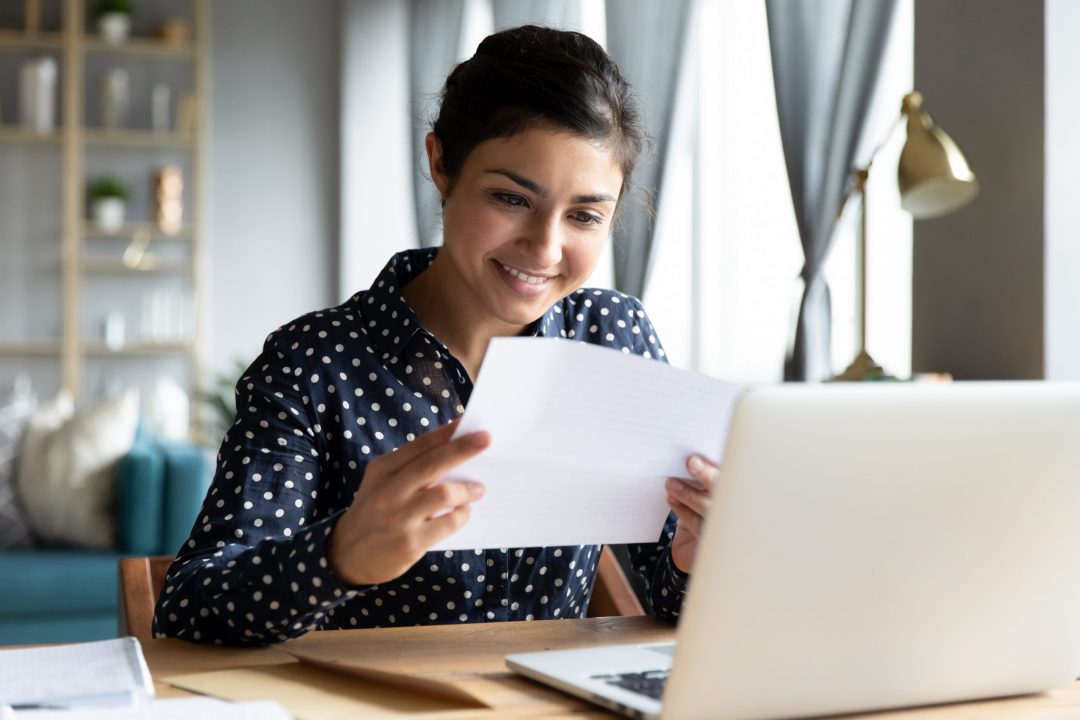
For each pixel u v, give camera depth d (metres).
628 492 1.05
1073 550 0.90
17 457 3.84
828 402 0.79
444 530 0.94
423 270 1.45
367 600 1.32
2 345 5.82
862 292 2.30
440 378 1.34
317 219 6.26
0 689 0.85
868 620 0.85
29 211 6.00
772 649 0.82
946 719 0.88
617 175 1.25
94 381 6.05
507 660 0.97
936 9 2.39
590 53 1.25
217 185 6.17
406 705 0.89
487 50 1.26
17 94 5.95
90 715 0.80
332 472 1.30
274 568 1.01
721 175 3.86
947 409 0.82
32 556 3.60
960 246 2.35
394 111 6.06
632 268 3.66
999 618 0.89
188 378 6.15
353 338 1.34
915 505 0.83
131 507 3.62
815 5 2.93
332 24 6.25
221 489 1.20
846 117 2.79
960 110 2.34
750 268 3.79
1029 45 2.17
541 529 1.04
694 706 0.81
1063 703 0.94
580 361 0.90
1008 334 2.24
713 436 1.01
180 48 5.95
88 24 6.03
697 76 3.69
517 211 1.23
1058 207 2.15
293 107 6.23
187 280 6.17
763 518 0.79
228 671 0.99
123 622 1.34
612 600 1.47
